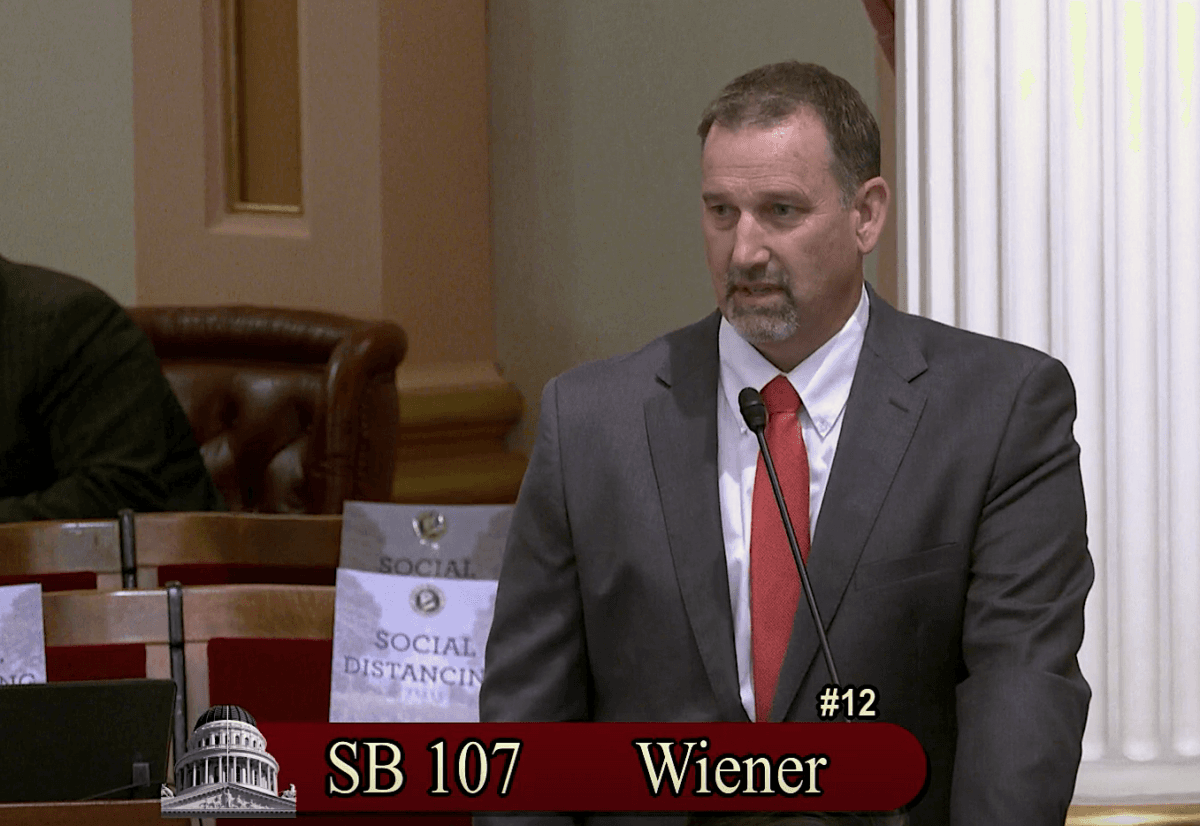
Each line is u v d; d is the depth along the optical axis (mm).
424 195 20656
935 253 8219
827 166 5902
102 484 12656
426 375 20750
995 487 6129
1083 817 7969
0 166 21141
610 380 6625
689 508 6270
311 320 15055
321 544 8875
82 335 13117
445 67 20797
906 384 6289
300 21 20312
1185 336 8125
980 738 5695
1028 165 8094
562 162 20656
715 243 6012
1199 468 8133
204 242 20625
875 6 9539
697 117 18719
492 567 7449
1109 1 8078
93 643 7609
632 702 6305
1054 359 6418
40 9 20750
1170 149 8094
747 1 17922
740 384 6410
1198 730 8188
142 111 20422
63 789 5922
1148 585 8148
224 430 15102
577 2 20250
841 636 6023
